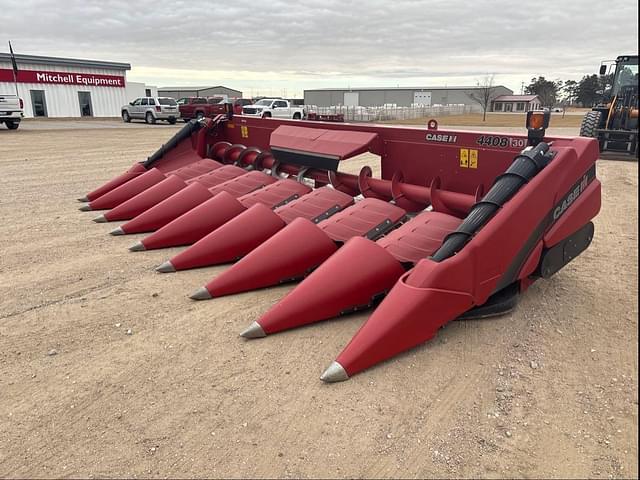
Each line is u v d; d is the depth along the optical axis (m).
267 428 2.34
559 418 2.41
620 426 2.34
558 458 2.16
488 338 3.10
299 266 3.81
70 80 36.12
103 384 2.69
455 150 4.12
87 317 3.43
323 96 76.50
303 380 2.69
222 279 3.70
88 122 32.50
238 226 4.33
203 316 3.41
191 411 2.46
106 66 37.84
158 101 31.38
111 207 6.27
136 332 3.22
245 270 3.73
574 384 2.66
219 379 2.71
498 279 3.01
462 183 4.14
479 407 2.48
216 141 6.80
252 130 6.19
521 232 3.02
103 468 2.12
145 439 2.29
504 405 2.49
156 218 5.25
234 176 5.86
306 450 2.21
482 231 2.89
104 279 4.07
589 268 4.36
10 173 9.98
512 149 3.75
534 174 3.09
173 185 5.76
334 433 2.30
